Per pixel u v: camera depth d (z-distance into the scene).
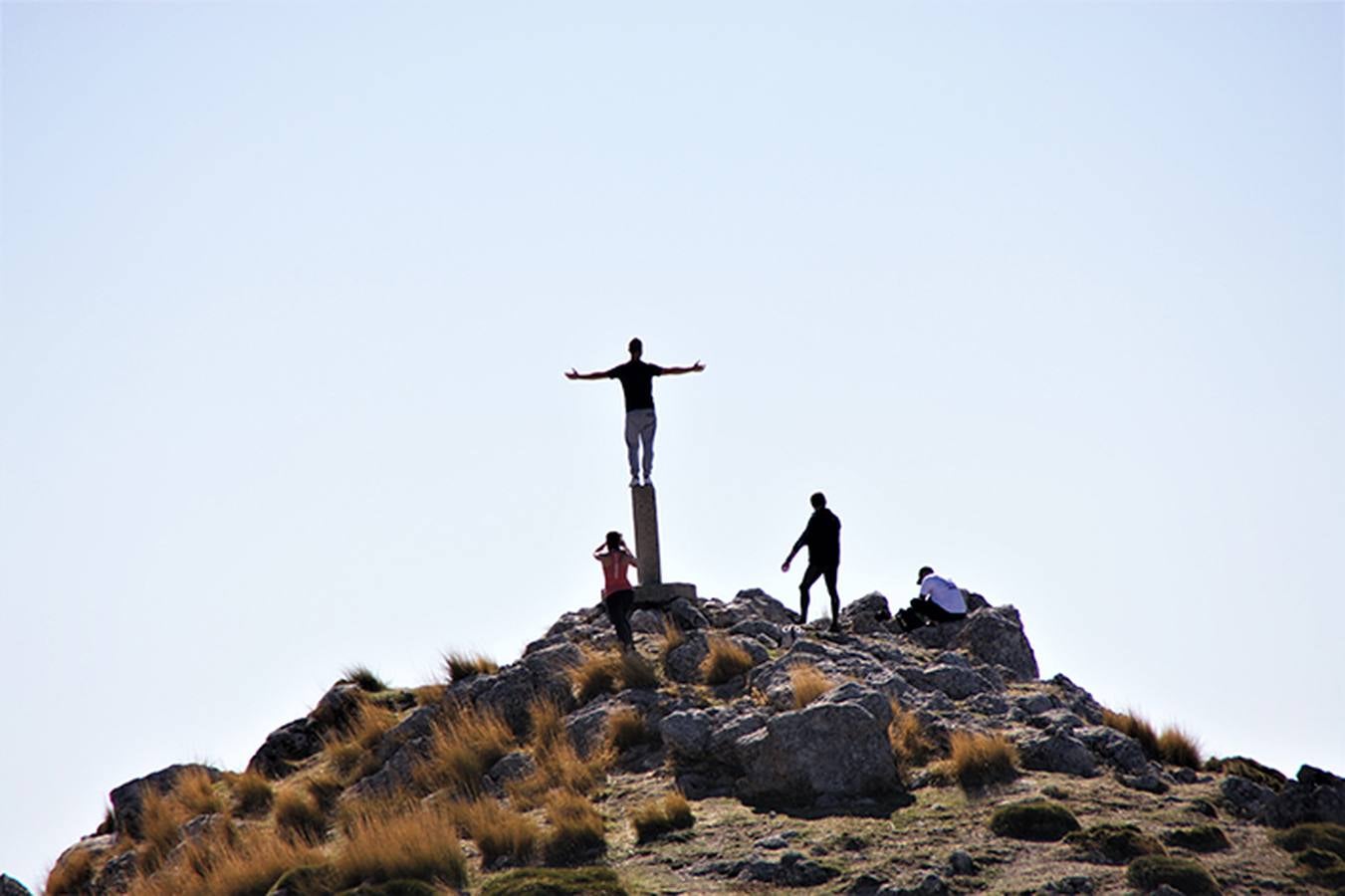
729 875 33.03
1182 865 31.44
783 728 38.59
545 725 44.50
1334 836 34.19
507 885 32.69
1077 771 39.53
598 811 38.50
